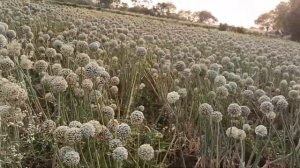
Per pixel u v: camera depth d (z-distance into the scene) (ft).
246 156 18.81
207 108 15.11
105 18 58.23
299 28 175.11
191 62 25.90
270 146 19.11
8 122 12.66
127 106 22.06
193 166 18.39
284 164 17.70
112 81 20.89
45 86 17.57
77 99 17.10
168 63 26.50
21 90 12.12
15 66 17.39
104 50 27.68
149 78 29.09
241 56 35.35
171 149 17.75
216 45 41.39
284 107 16.24
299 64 33.14
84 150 14.30
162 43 38.22
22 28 28.89
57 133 11.46
